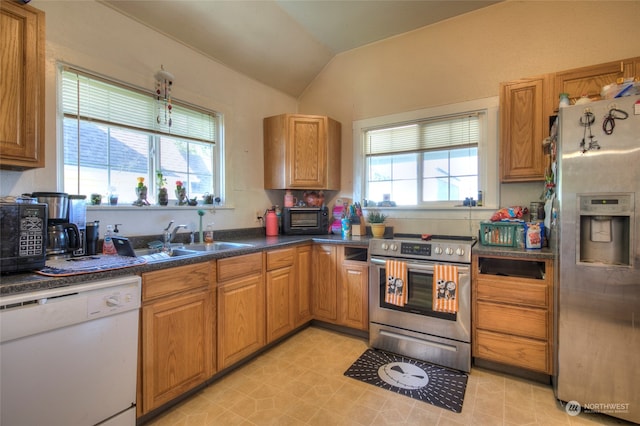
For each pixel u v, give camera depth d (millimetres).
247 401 1818
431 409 1741
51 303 1214
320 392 1905
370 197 3340
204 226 2660
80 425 1321
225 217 2838
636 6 2195
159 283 1632
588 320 1673
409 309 2340
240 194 2979
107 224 2037
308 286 2832
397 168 3188
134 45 2162
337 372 2131
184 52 2486
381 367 2199
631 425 1607
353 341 2625
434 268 2211
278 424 1628
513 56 2580
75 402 1300
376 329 2477
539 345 1944
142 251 2098
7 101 1394
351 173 3383
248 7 2473
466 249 2135
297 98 3674
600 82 2080
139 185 2213
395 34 3061
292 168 3096
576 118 1672
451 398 1840
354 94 3348
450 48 2828
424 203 3043
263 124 3242
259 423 1636
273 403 1800
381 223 2850
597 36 2303
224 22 2477
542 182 2482
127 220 2141
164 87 2346
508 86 2342
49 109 1772
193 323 1816
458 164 2875
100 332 1365
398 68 3086
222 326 2004
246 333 2184
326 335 2748
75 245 1671
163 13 2201
